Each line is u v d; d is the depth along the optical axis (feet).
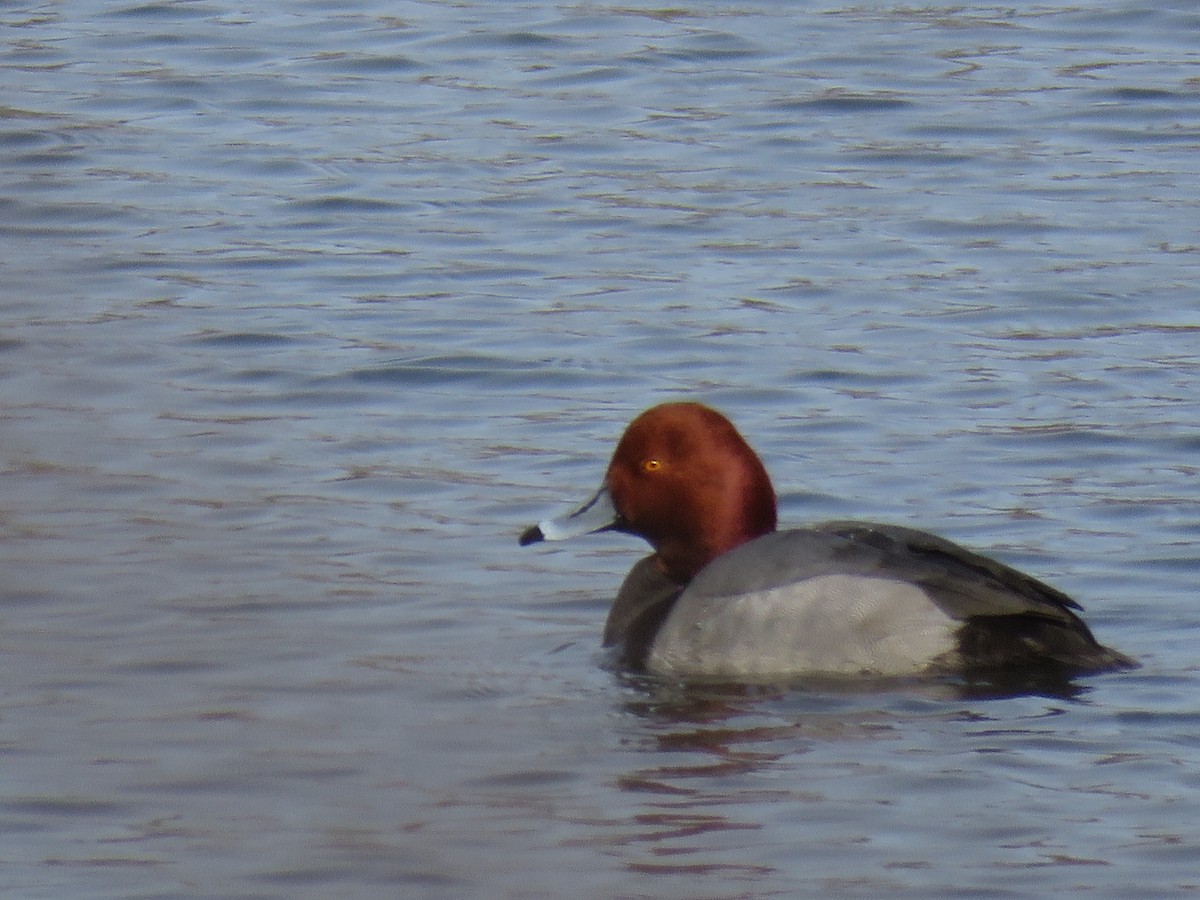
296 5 86.22
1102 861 26.30
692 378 48.39
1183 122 69.97
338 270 56.65
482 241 59.11
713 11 84.38
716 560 33.88
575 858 26.48
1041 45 79.00
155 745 30.14
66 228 60.44
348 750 30.01
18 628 34.73
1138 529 39.06
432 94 74.23
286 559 38.06
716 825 27.48
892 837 27.07
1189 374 48.14
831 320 52.31
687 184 64.18
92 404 46.60
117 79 75.56
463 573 37.73
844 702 31.55
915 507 40.55
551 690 32.63
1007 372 48.39
